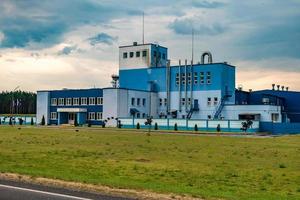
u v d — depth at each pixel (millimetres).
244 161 24484
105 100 85875
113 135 50219
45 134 49656
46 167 19188
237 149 32906
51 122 93750
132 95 86875
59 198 11273
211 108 84812
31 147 31094
